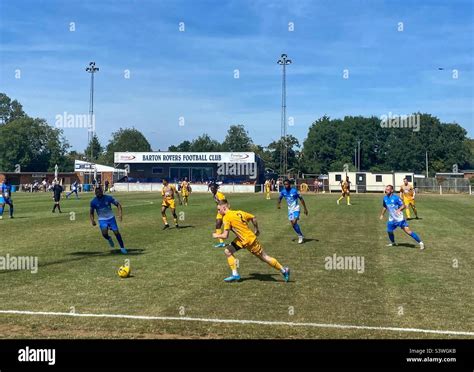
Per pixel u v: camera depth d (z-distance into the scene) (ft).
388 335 21.48
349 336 21.39
